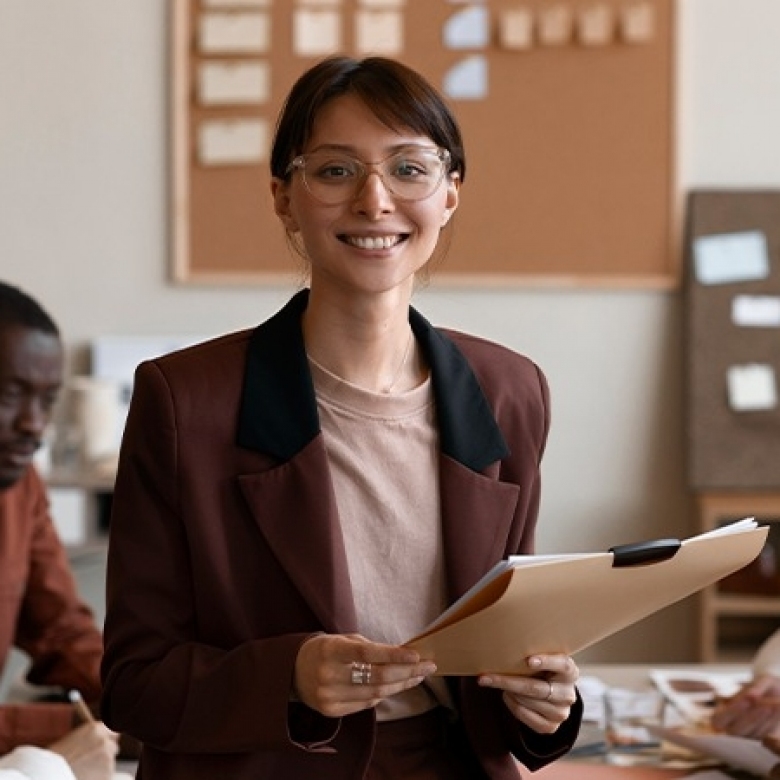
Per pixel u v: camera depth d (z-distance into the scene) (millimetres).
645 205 7902
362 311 2621
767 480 7828
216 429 2586
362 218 2512
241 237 7934
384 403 2658
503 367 2805
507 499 2686
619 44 7863
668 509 7973
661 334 7961
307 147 2547
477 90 7863
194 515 2553
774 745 3422
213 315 7961
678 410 7961
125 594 2584
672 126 7875
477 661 2457
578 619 2449
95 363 7875
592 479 7992
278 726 2414
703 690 4191
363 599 2596
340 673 2377
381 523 2623
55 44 7887
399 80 2537
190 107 7891
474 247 7922
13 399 3980
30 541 4367
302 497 2566
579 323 7957
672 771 3547
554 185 7902
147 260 7957
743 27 7875
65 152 7914
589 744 3664
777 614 7980
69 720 3797
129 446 2605
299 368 2633
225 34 7852
